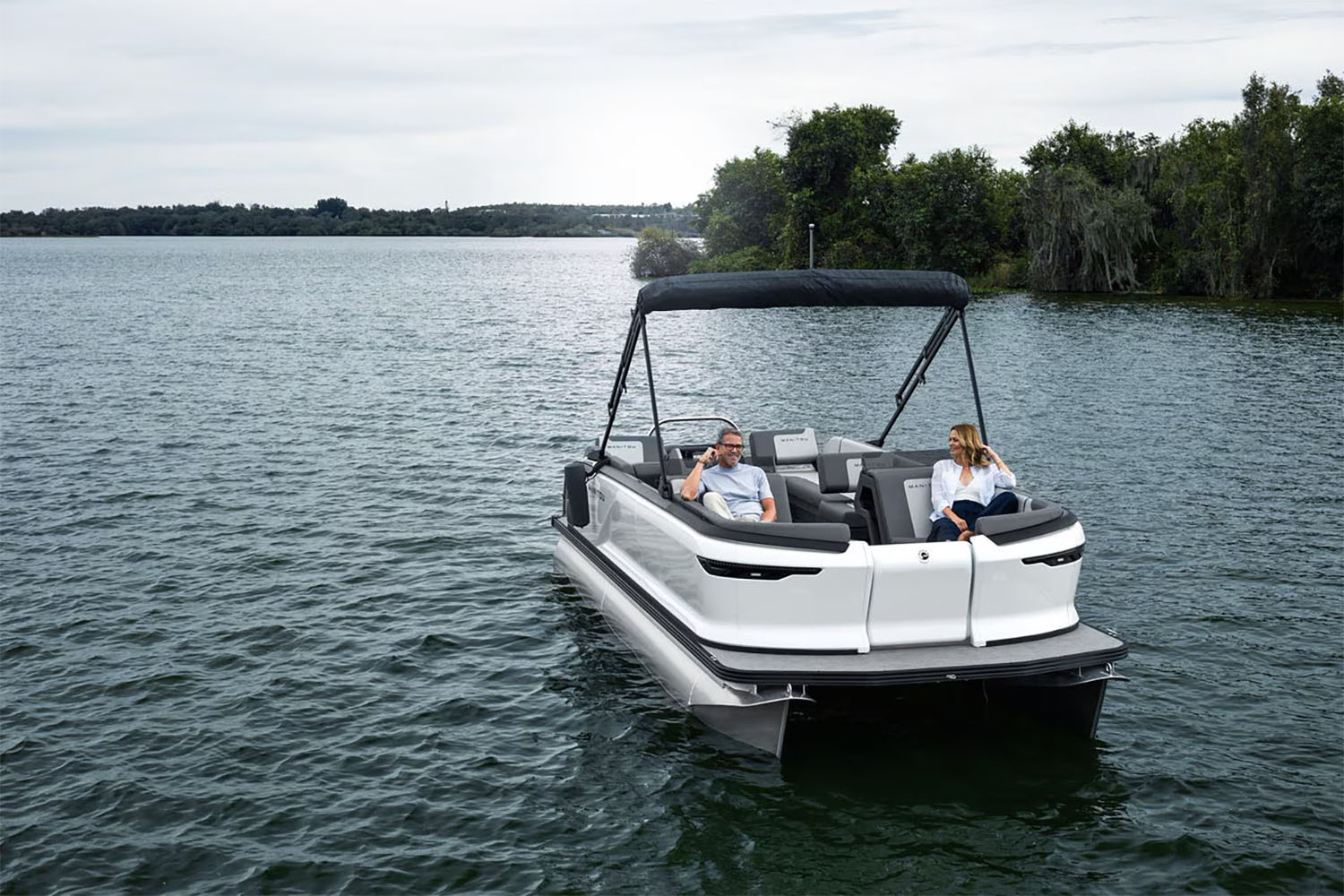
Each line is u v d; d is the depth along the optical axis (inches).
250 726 313.4
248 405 863.7
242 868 244.8
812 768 289.7
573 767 290.7
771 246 3275.1
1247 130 2289.6
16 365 1106.1
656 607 331.3
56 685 340.8
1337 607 406.6
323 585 433.7
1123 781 282.0
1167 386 996.6
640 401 911.7
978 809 269.1
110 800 273.1
